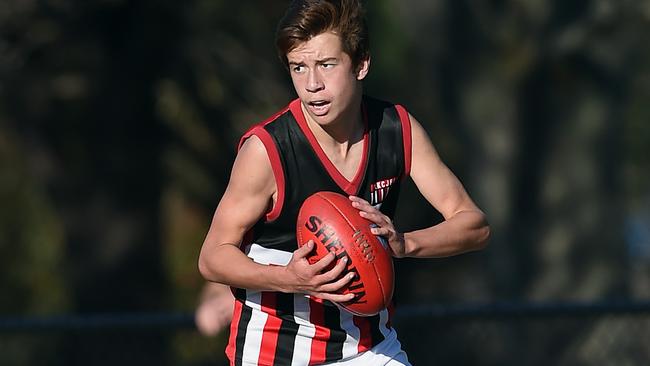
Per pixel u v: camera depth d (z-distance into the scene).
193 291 72.81
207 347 52.69
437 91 62.25
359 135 14.32
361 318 14.84
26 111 55.41
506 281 62.03
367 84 63.16
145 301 58.91
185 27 51.97
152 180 58.12
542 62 58.75
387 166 14.44
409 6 61.16
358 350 14.88
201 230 73.44
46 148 56.84
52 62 51.28
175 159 61.31
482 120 60.97
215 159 61.31
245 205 14.01
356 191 14.26
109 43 51.12
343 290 13.31
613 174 63.06
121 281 58.53
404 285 70.44
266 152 13.92
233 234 14.05
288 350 14.80
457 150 66.12
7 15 47.84
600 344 29.12
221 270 13.80
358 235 13.28
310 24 13.16
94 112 54.84
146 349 29.22
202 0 51.94
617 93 61.38
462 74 60.50
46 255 72.88
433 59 61.19
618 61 59.19
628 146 82.81
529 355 45.75
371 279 13.27
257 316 14.86
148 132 56.44
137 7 49.72
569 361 44.94
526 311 25.02
